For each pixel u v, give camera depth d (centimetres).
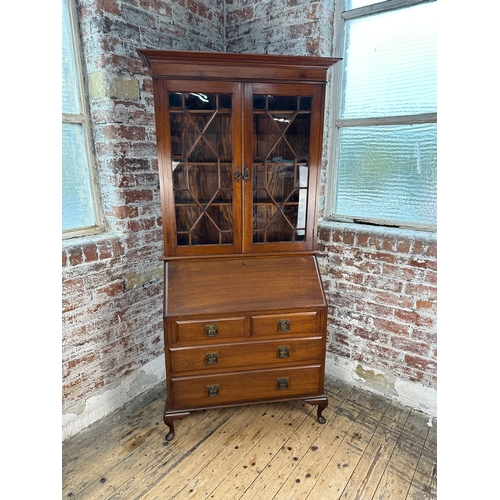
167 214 161
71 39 161
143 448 167
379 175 197
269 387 173
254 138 161
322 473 153
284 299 165
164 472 154
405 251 178
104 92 164
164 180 157
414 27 172
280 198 171
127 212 180
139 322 197
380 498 142
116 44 164
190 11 199
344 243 198
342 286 205
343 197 214
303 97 159
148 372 208
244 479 151
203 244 169
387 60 183
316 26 185
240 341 165
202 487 147
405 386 192
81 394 174
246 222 168
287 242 174
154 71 144
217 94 151
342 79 201
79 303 166
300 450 165
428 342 180
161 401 200
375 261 189
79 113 169
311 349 172
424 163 181
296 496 143
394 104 185
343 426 180
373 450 165
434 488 146
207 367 165
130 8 168
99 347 178
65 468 155
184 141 157
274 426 181
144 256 194
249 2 208
